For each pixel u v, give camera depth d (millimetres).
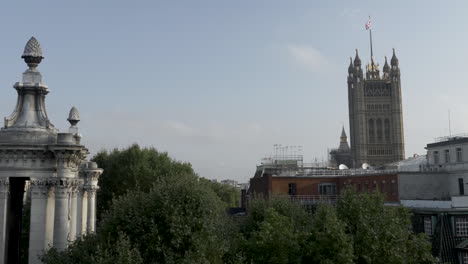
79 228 48750
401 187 82188
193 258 26422
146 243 28141
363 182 91250
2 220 35938
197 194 30281
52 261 29672
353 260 32594
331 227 31016
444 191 83562
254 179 103938
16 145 36062
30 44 39312
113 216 29719
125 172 83062
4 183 36219
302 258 32375
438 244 55750
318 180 96000
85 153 43188
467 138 81312
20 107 38750
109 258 25094
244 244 33250
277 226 32688
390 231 33219
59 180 36344
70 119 43188
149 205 29766
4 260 36062
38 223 36625
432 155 91188
